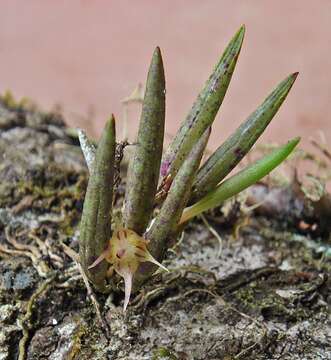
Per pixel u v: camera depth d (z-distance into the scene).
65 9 0.76
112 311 0.24
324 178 0.28
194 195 0.23
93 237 0.22
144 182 0.22
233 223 0.27
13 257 0.26
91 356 0.23
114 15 0.75
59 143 0.30
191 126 0.23
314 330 0.24
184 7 0.75
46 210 0.27
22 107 0.33
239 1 0.74
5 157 0.29
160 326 0.24
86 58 0.70
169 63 0.67
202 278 0.25
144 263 0.22
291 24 0.70
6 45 0.72
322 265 0.26
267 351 0.24
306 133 0.57
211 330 0.24
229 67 0.23
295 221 0.27
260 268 0.26
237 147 0.23
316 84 0.63
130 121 0.55
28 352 0.24
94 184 0.21
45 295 0.24
